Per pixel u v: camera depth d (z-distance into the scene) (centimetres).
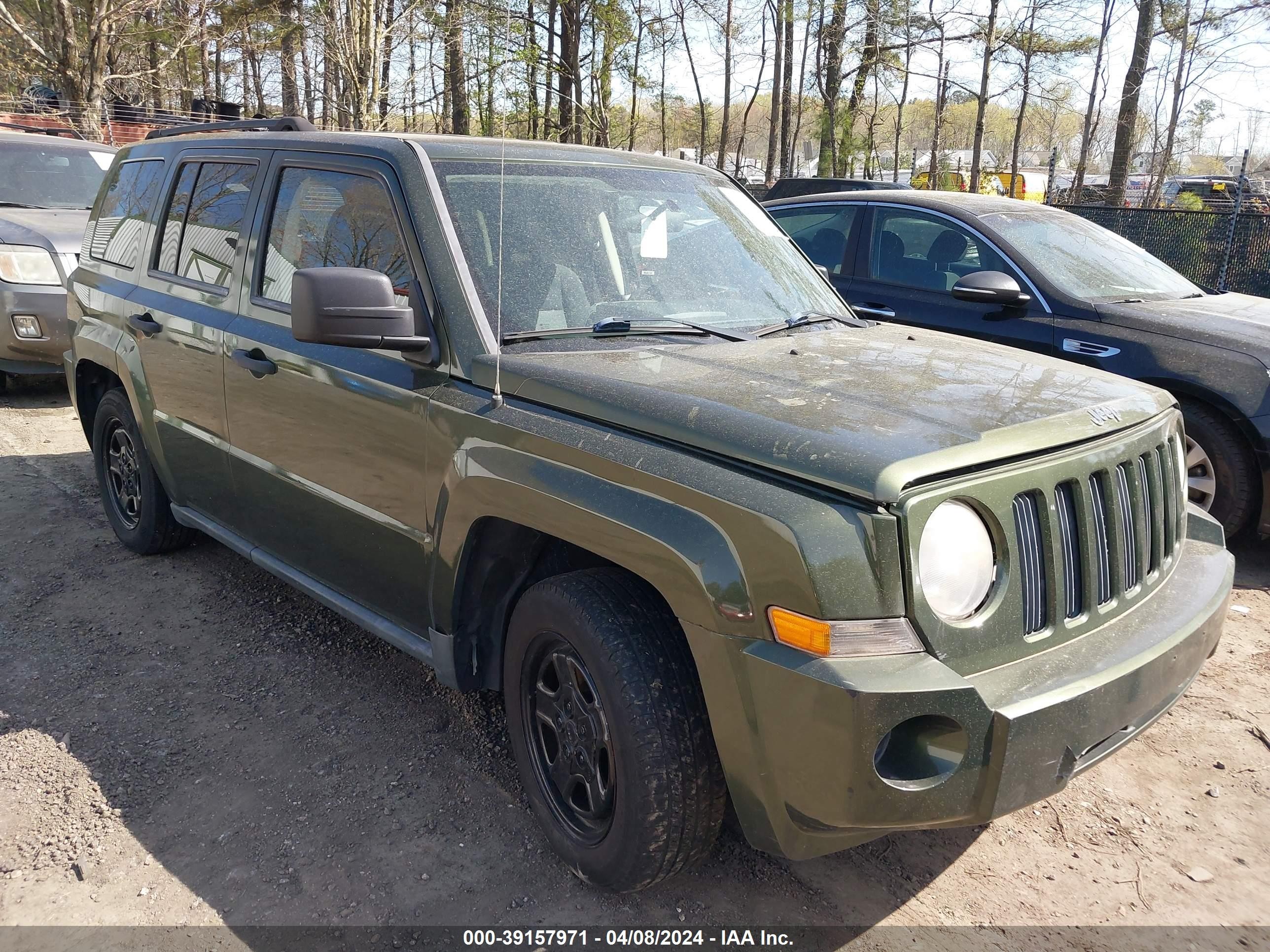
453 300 289
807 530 205
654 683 235
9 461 634
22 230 760
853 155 2253
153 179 456
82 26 2136
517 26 1936
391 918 255
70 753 322
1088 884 276
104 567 473
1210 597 270
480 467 267
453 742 336
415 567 300
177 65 2638
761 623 211
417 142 325
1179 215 1152
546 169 336
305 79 2728
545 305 299
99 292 473
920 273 616
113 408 466
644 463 234
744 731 217
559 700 270
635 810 238
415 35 1938
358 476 316
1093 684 220
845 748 201
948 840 295
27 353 748
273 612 430
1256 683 393
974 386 265
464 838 287
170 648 396
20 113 2139
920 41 2080
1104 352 528
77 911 254
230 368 369
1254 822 305
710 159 3444
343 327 267
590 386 257
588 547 240
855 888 272
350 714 352
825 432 222
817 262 668
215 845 281
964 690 204
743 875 276
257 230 369
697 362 278
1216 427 502
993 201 639
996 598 219
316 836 286
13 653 387
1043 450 234
